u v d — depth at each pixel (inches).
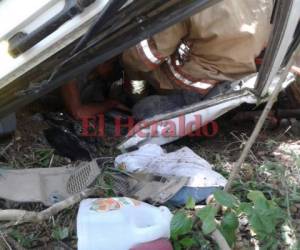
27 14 68.4
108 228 74.5
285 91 116.9
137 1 67.6
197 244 79.0
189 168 91.3
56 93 116.8
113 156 104.0
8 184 87.2
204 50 105.7
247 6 104.0
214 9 100.7
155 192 87.1
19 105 83.9
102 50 74.4
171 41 102.6
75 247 80.1
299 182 94.9
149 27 72.3
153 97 112.3
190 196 84.8
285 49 85.7
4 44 72.2
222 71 106.7
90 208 77.1
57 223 83.2
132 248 73.3
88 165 93.4
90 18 68.7
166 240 75.5
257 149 107.3
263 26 105.0
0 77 75.9
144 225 76.9
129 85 119.1
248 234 82.0
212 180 88.5
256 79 98.3
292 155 102.9
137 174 92.0
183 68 108.0
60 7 67.9
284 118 117.1
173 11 70.1
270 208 77.3
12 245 79.7
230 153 106.1
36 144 102.8
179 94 110.7
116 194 88.5
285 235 81.2
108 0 66.5
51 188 89.7
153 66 105.7
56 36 70.6
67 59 73.3
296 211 87.0
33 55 72.6
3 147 99.9
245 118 117.0
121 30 71.8
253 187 91.9
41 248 80.0
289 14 76.1
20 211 80.3
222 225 76.6
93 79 120.6
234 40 102.5
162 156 96.3
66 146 103.3
